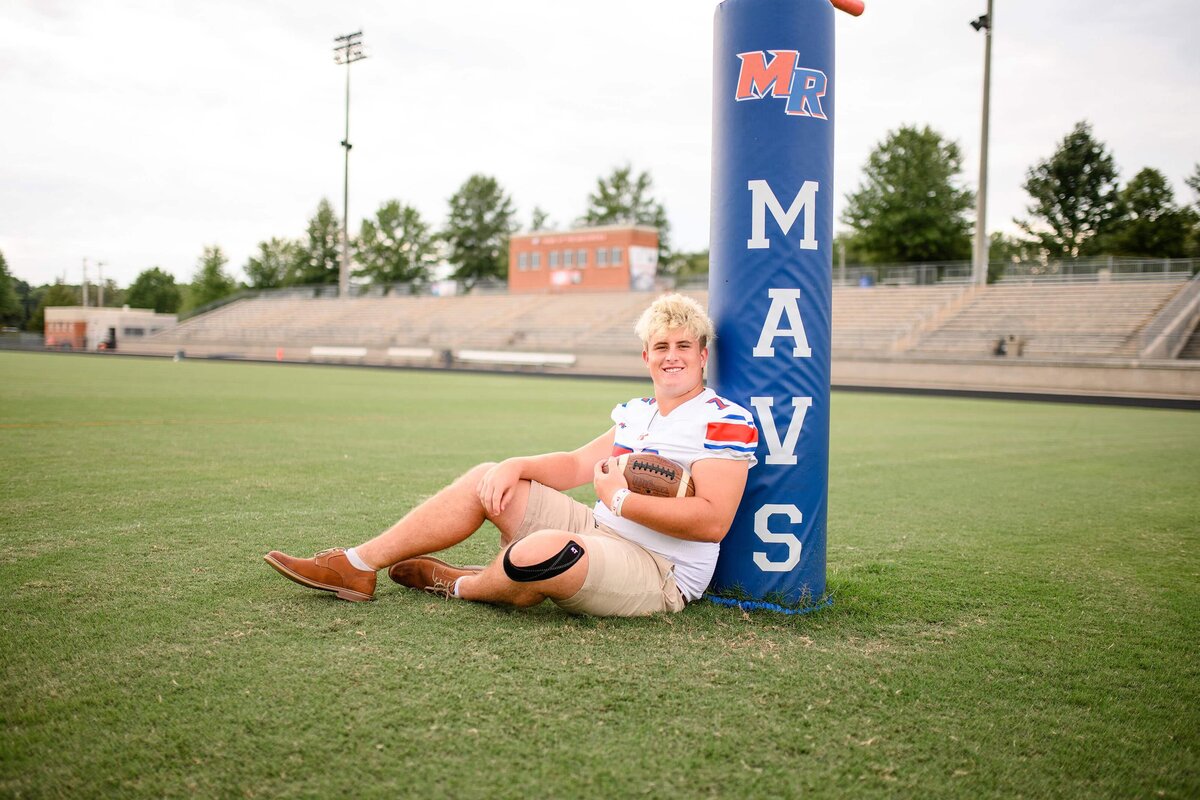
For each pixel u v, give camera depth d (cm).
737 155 321
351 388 1994
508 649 274
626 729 220
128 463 702
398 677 249
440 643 278
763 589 328
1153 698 256
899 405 1853
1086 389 2464
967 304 3114
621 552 298
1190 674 277
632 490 298
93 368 2766
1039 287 3045
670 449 303
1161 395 2334
